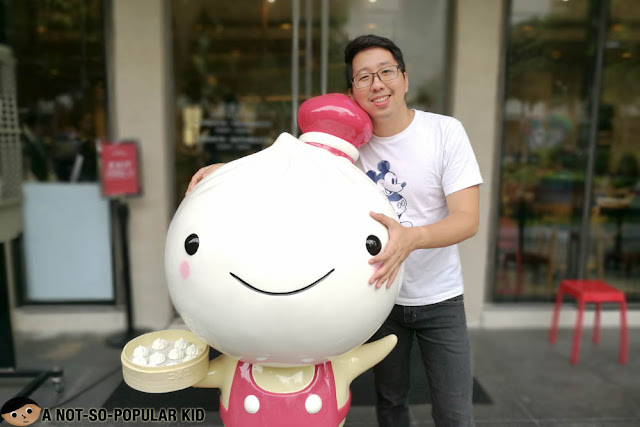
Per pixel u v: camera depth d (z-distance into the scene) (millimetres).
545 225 4199
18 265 3916
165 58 3668
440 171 1660
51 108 3811
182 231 1253
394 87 1552
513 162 4082
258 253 1126
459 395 1772
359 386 2895
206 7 3861
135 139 3627
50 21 3725
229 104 3990
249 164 1276
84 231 3926
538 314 4066
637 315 4129
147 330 3750
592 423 2664
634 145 4145
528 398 2914
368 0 3846
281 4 3875
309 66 3939
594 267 4297
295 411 1365
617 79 4035
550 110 4039
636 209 4246
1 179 2750
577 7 3908
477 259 3898
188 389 2133
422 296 1769
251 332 1175
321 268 1139
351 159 1506
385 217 1260
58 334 3779
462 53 3641
